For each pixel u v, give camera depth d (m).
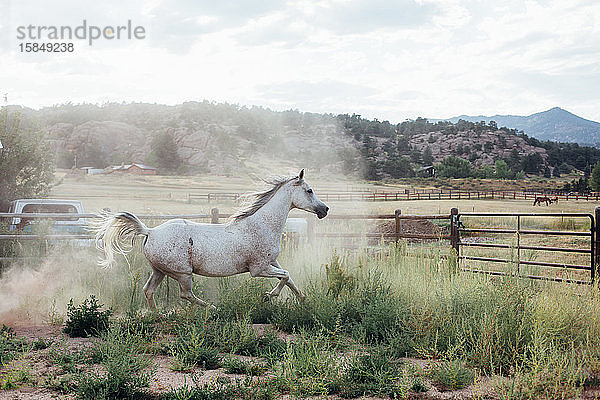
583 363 6.19
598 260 10.43
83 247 11.78
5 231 12.00
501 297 7.71
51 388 5.47
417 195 76.38
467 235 26.52
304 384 5.39
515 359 6.19
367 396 5.41
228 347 6.86
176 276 8.12
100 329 7.75
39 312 8.96
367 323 7.48
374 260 11.52
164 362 6.44
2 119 17.84
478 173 161.62
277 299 9.00
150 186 106.06
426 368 6.11
